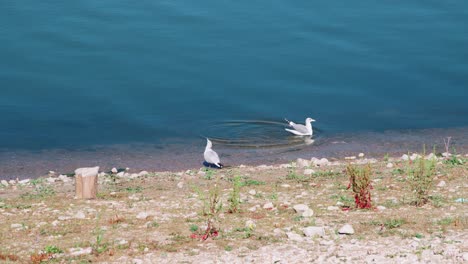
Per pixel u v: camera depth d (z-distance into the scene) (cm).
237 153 3409
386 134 3653
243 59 4538
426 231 1820
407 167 2606
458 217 1938
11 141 3522
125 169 3203
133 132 3650
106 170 3189
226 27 4950
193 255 1683
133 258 1669
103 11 5094
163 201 2272
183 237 1819
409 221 1911
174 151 3434
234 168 3033
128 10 5128
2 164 3250
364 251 1662
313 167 2867
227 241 1777
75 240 1816
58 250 1723
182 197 2334
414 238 1758
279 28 4956
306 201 2192
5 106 3900
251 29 4925
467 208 2044
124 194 2414
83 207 2192
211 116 3841
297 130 3622
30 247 1764
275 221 1956
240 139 3588
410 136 3619
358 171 2131
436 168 2608
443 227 1848
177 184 2612
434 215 1972
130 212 2111
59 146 3475
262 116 3862
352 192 2308
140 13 5100
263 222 1948
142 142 3534
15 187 2673
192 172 2919
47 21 4891
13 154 3375
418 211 2025
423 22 5103
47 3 5166
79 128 3684
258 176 2691
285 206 2128
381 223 1894
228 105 3975
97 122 3759
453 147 3441
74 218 2042
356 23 5059
